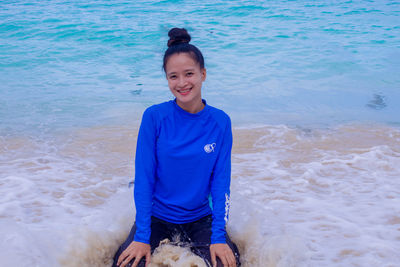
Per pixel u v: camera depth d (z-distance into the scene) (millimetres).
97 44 11500
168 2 18047
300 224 3014
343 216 3150
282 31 13062
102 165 4195
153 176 2467
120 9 16578
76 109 6359
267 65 9492
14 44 11391
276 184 3746
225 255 2320
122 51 10852
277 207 3281
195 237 2492
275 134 5207
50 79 8320
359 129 5461
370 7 17172
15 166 4086
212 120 2412
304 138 5074
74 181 3766
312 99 7133
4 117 5840
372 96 7348
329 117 6074
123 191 3561
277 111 6402
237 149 4699
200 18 15000
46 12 15805
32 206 3217
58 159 4324
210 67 9266
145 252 2322
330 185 3738
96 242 2510
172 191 2490
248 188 3635
